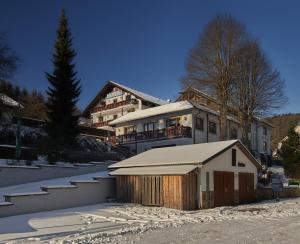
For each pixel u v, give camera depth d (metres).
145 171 25.11
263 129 65.44
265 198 30.56
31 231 14.89
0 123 36.50
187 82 49.78
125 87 67.56
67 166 31.11
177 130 47.50
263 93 50.56
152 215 19.81
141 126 53.22
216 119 51.72
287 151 50.19
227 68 47.91
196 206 23.56
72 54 41.25
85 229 15.34
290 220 18.30
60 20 42.50
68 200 22.94
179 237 13.48
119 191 26.09
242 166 28.02
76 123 40.12
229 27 48.53
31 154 32.56
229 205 25.95
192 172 23.50
